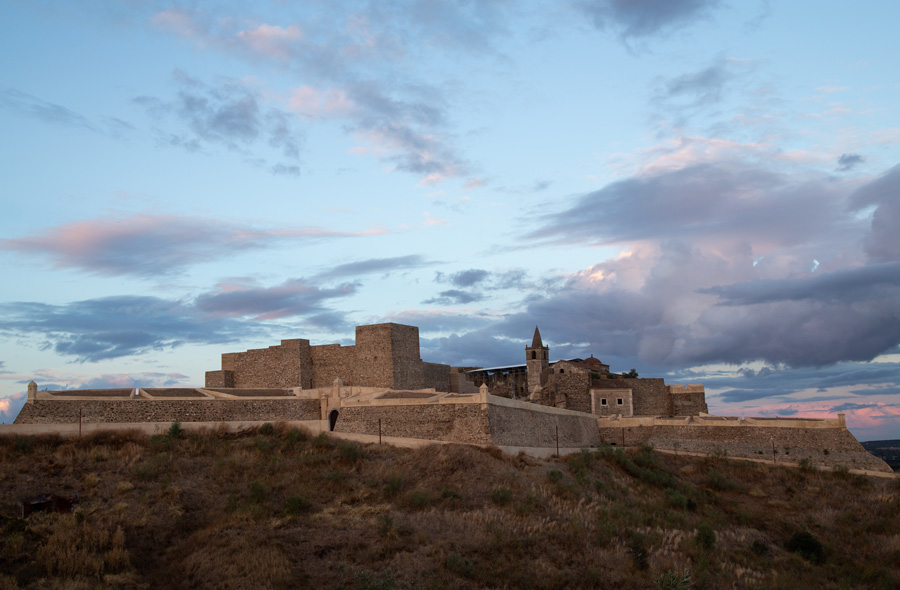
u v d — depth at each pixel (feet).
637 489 233.55
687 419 305.53
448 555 157.89
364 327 318.86
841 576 188.96
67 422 220.23
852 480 248.93
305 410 270.05
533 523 176.24
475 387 374.02
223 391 280.92
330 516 172.86
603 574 159.74
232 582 142.31
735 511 229.04
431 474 200.44
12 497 164.76
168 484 180.55
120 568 146.20
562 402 353.72
